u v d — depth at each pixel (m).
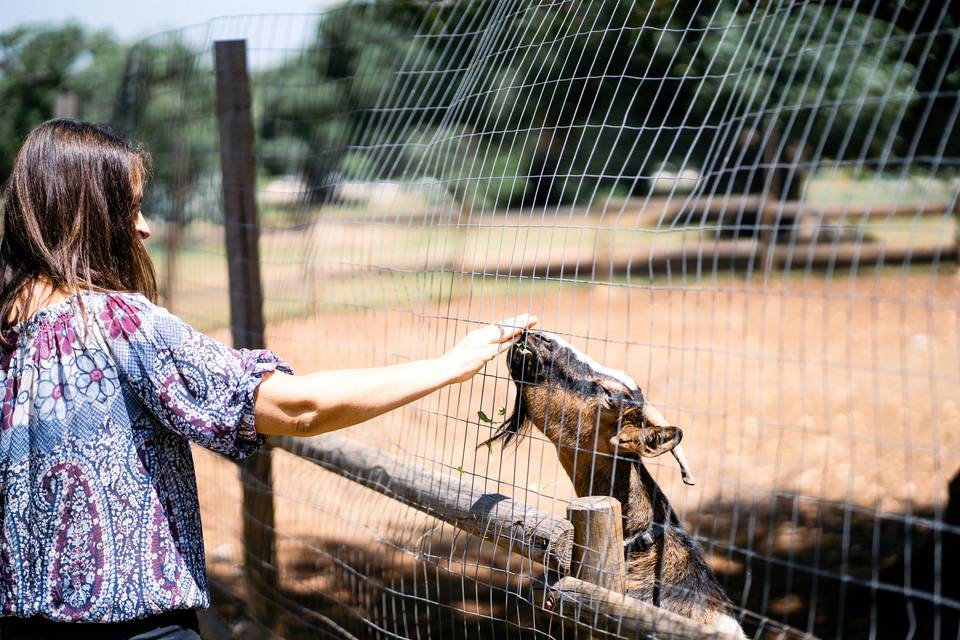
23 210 2.01
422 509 2.98
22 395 1.97
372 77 4.85
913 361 8.93
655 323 10.75
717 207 13.54
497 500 2.69
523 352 2.69
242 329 4.66
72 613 1.90
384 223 4.09
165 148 6.31
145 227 2.25
